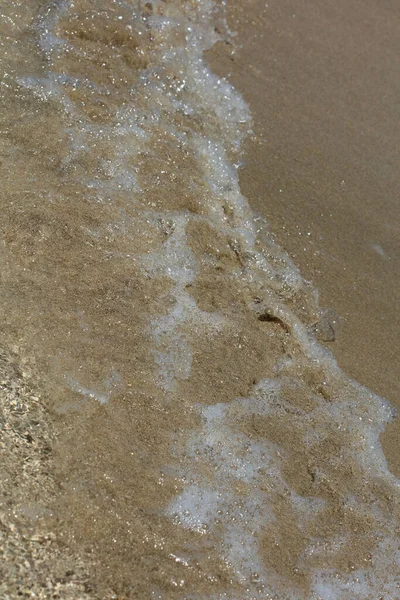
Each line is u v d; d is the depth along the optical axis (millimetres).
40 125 3666
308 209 3742
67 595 2213
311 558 2629
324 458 2896
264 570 2541
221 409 2877
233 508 2643
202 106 4191
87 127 3779
